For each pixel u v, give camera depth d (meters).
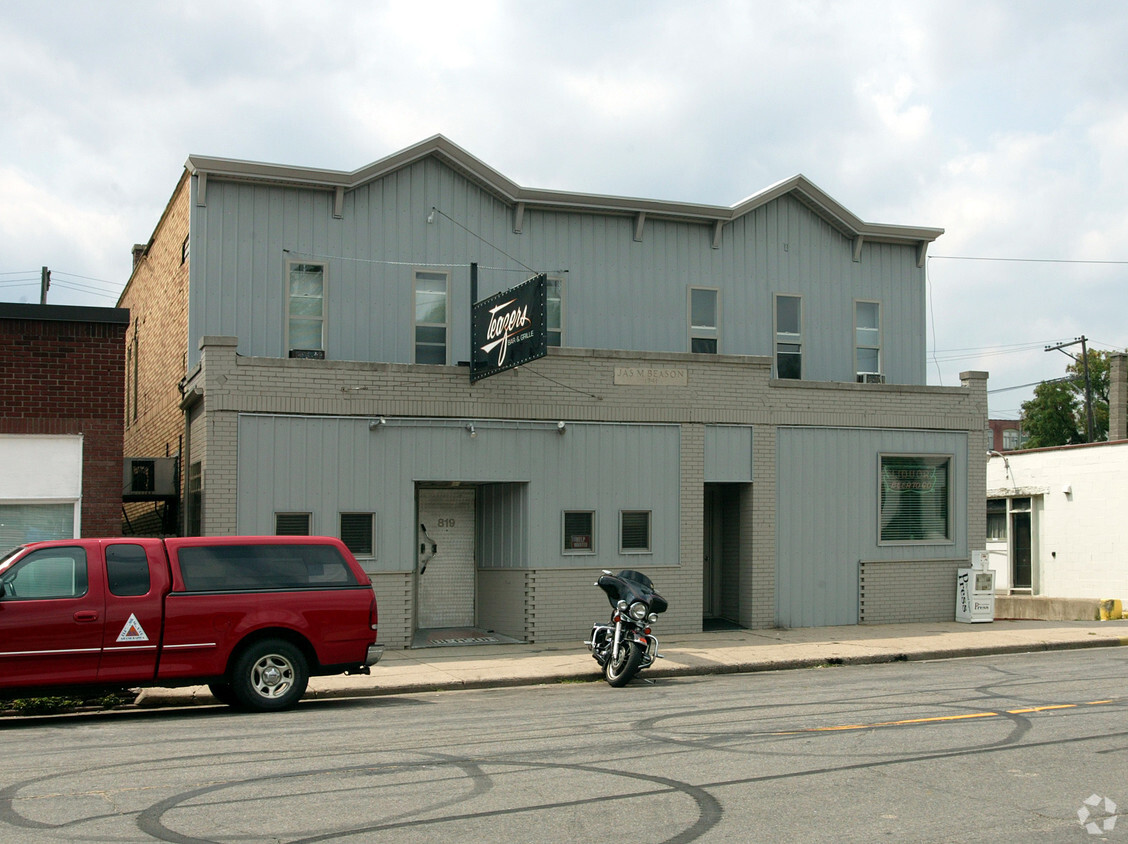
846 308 23.00
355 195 19.53
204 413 16.64
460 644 17.75
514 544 18.31
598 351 18.81
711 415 19.56
